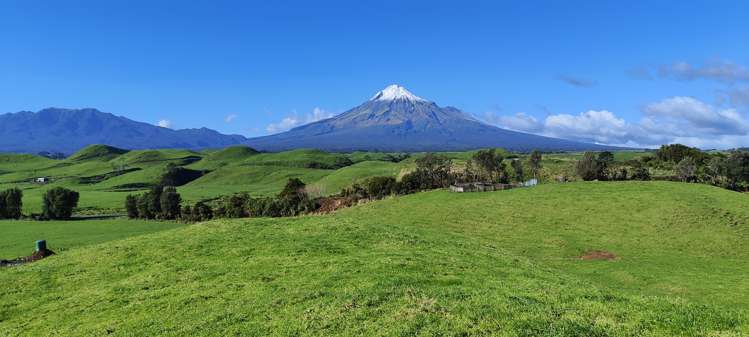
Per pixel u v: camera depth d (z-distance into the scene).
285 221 44.97
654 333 15.37
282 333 17.36
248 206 110.81
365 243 34.66
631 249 47.81
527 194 71.25
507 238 54.41
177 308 22.73
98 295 26.80
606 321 16.36
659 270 38.97
